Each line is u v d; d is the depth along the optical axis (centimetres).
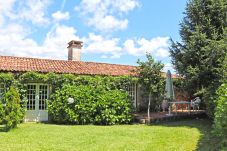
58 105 2044
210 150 1124
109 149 1209
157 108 2647
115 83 2338
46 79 2159
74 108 2020
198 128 1705
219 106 860
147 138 1437
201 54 1992
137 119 2139
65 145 1275
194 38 2019
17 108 1702
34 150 1173
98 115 2036
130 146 1262
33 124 1984
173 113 2348
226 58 1697
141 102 2591
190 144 1284
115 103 2056
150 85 2091
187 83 2045
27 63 2366
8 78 2036
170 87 2188
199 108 2434
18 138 1413
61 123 2053
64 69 2359
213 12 2064
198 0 2105
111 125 1988
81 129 1734
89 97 2047
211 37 2038
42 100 2220
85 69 2491
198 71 1978
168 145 1276
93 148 1225
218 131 869
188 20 2173
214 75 1939
